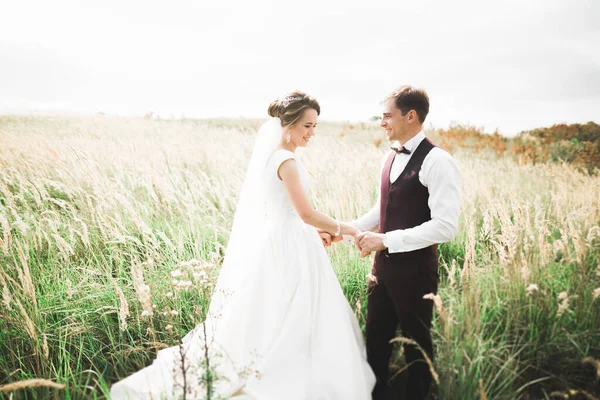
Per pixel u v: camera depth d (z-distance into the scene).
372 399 2.12
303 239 2.14
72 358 2.36
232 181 4.71
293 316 1.97
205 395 1.76
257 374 1.80
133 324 2.61
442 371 1.96
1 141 5.38
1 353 2.36
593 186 4.25
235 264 2.34
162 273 3.02
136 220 3.14
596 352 2.11
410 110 1.91
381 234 1.94
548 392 2.02
